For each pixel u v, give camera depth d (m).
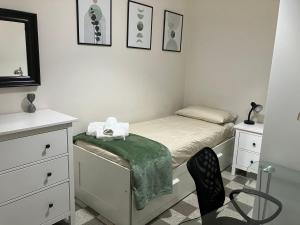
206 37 3.78
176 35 3.73
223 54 3.66
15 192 1.76
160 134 2.81
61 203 2.05
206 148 1.77
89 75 2.71
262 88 3.39
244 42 3.45
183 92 4.14
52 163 1.93
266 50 3.29
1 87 2.03
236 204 1.65
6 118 1.98
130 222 2.07
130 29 3.03
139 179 1.96
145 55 3.31
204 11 3.73
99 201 2.31
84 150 2.35
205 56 3.83
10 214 1.76
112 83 2.97
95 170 2.28
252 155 3.09
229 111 3.72
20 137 1.72
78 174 2.48
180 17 3.74
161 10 3.41
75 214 2.27
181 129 3.06
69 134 2.00
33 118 1.99
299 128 1.80
